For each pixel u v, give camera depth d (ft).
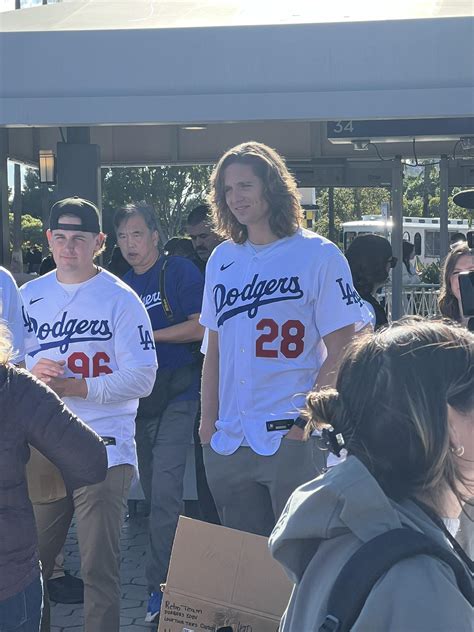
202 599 10.10
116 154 43.60
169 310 15.81
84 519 12.71
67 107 19.65
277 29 19.12
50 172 33.78
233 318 11.60
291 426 11.27
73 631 15.06
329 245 11.60
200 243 18.61
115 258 20.26
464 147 33.81
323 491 4.55
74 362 13.02
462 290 10.32
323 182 44.47
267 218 11.60
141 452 16.06
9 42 19.80
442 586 4.21
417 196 123.65
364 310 13.89
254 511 11.71
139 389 12.98
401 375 4.56
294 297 11.39
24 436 8.79
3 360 8.87
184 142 43.42
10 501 8.62
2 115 19.72
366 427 4.61
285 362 11.39
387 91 18.86
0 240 33.88
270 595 9.98
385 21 18.85
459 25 18.63
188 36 19.35
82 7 24.94
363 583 4.27
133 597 16.72
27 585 8.64
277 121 19.61
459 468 4.65
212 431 12.16
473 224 98.37
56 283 13.26
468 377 4.59
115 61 19.54
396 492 4.60
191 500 19.45
